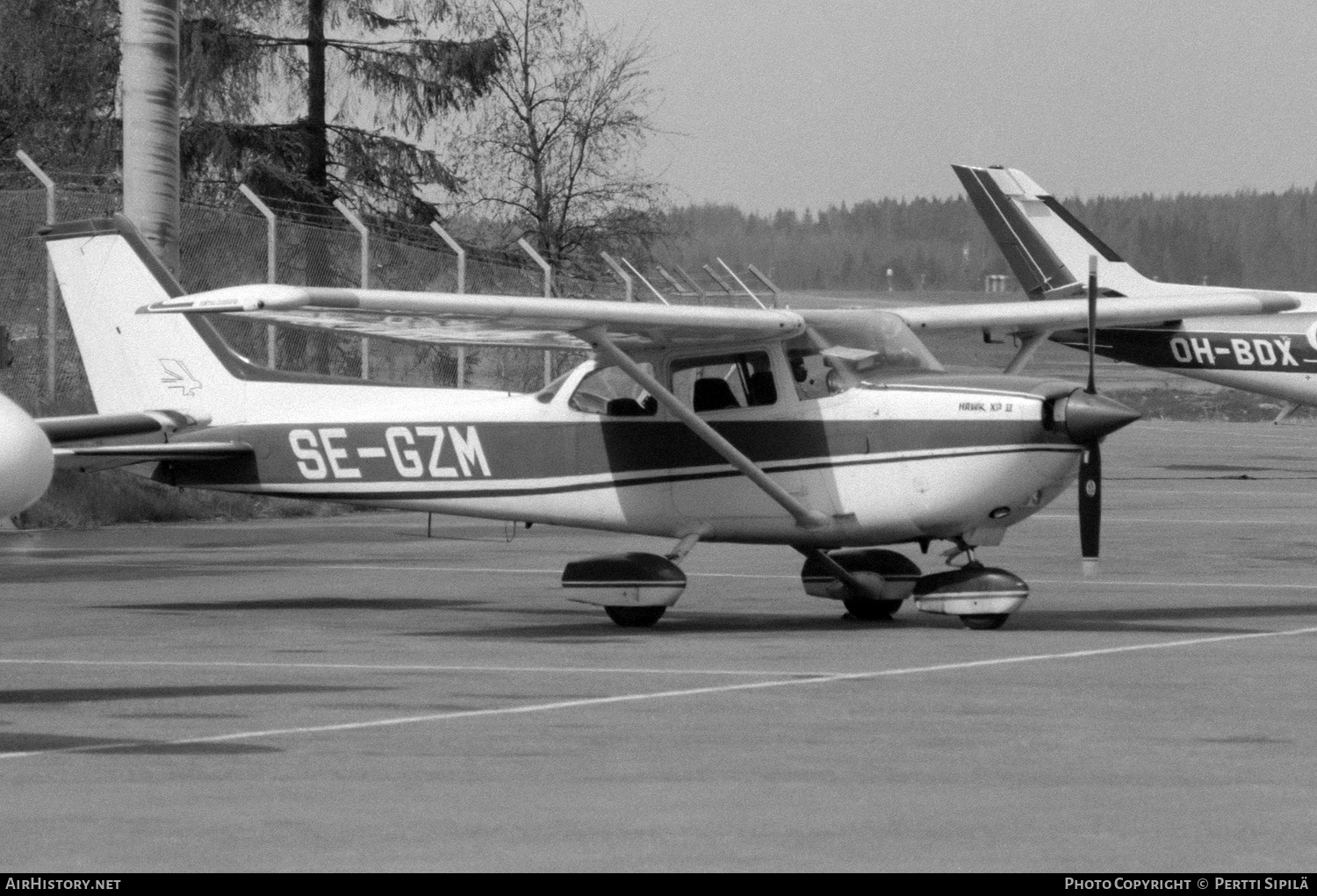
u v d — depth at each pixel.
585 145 90.12
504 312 28.61
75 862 13.98
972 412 29.89
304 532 51.47
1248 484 69.94
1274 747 18.89
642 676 24.44
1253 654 26.64
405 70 81.38
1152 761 18.09
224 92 78.88
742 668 25.27
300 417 35.19
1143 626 30.53
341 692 22.98
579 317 29.19
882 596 31.77
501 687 23.39
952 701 22.06
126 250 36.34
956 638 28.86
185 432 35.91
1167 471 77.00
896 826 15.20
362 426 34.66
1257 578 38.91
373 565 42.19
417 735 19.69
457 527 53.38
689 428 31.50
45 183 55.53
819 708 21.55
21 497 18.50
